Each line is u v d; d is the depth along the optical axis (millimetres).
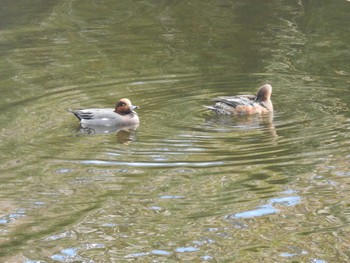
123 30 24156
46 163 14586
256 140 15445
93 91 18781
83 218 12469
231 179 13703
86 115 16594
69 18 25531
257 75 19797
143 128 16359
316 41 22500
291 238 11703
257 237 11742
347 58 20953
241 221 12242
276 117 16859
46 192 13406
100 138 15859
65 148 15305
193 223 12219
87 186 13602
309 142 15234
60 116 17078
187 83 19297
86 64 20953
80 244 11664
